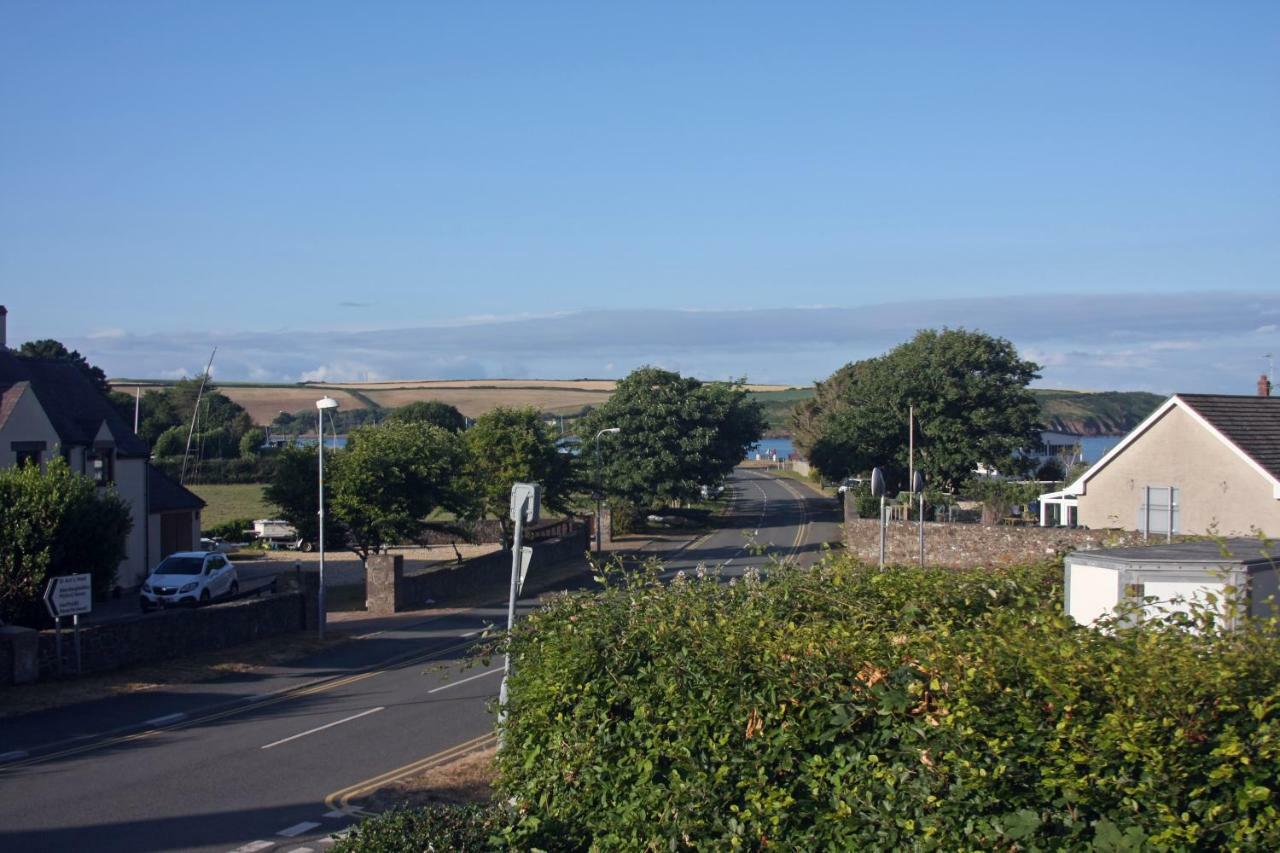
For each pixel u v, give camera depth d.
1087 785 4.85
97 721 16.94
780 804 5.84
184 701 18.58
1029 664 5.21
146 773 13.62
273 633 25.36
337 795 12.36
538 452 44.59
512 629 8.62
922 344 63.91
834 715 5.87
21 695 18.50
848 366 94.06
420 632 26.42
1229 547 10.17
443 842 6.68
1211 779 4.54
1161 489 30.19
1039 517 44.84
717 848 6.11
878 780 5.64
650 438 55.91
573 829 7.00
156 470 39.62
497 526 51.47
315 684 20.31
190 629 22.75
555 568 40.78
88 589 20.14
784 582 7.77
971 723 5.23
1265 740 4.48
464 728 15.99
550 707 7.50
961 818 5.23
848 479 65.31
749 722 6.20
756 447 73.12
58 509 21.00
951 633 6.42
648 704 6.85
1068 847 4.90
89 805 12.11
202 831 11.05
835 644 6.22
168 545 39.41
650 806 6.57
